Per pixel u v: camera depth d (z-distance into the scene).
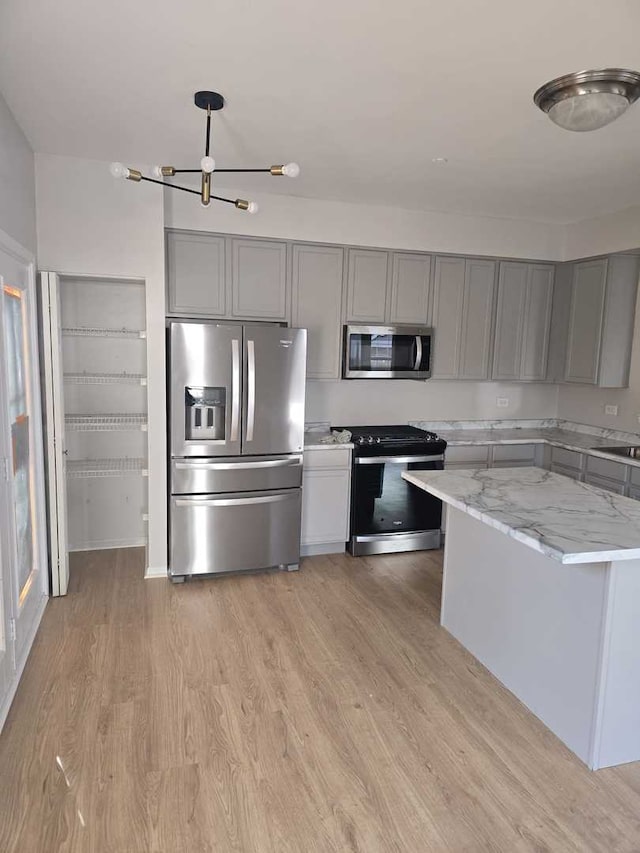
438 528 4.49
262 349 3.74
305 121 2.78
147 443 3.76
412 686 2.65
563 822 1.90
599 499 2.58
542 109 2.35
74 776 2.05
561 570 2.29
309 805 1.95
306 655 2.90
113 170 2.48
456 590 3.07
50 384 3.35
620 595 2.07
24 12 1.89
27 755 2.15
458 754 2.21
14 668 2.57
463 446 4.62
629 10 1.80
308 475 4.16
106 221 3.51
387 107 2.60
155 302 3.65
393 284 4.49
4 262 2.62
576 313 4.74
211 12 1.88
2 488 2.43
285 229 4.19
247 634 3.10
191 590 3.66
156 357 3.70
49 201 3.40
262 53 2.14
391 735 2.31
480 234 4.68
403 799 1.99
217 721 2.37
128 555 4.25
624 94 2.13
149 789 2.00
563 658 2.29
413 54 2.12
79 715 2.39
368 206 4.36
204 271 4.04
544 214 4.54
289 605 3.47
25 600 2.99
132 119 2.80
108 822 1.86
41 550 3.39
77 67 2.27
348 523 4.33
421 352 4.54
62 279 3.70
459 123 2.76
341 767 2.13
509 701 2.56
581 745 2.19
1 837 1.79
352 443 4.25
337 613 3.37
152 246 3.60
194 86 2.42
